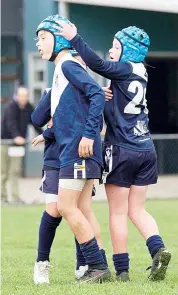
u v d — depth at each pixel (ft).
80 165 48.49
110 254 66.69
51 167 50.55
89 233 49.34
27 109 117.19
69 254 67.62
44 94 51.83
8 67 158.81
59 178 49.16
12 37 157.79
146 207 105.09
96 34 142.82
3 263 62.18
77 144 48.57
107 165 50.88
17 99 116.88
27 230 85.30
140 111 51.19
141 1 127.44
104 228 84.58
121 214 51.19
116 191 51.03
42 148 148.05
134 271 56.59
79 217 49.11
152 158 51.57
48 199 50.57
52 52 49.65
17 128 116.37
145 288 47.01
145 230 51.29
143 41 51.42
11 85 158.51
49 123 51.01
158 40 151.02
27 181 142.82
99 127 48.88
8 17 156.76
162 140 125.39
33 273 55.06
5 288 49.29
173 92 165.27
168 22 151.33
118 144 50.65
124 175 50.80
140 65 51.39
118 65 50.37
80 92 48.88
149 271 56.29
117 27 144.66
